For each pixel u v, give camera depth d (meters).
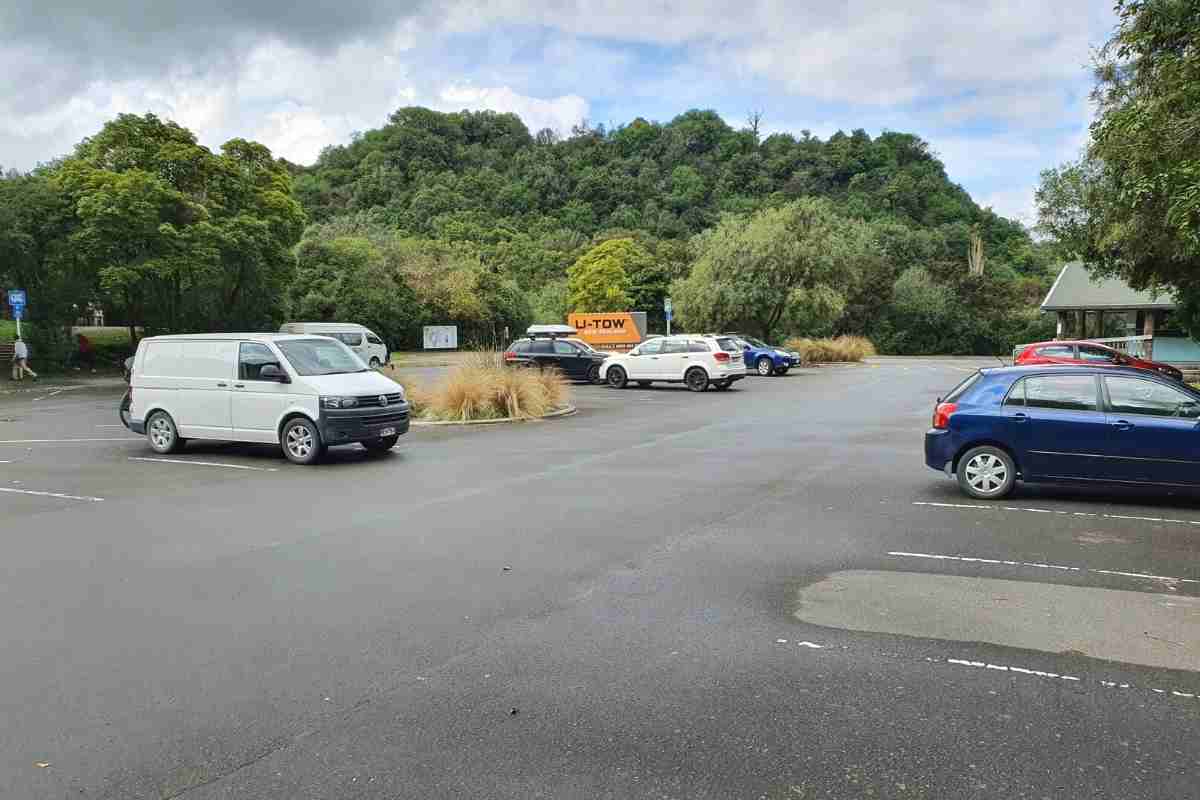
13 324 38.09
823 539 7.43
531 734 3.86
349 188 92.31
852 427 16.05
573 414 19.22
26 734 3.92
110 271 31.27
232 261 36.19
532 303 65.62
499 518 8.39
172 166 34.62
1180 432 8.54
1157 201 13.57
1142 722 3.95
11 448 14.16
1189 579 6.20
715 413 19.08
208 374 13.07
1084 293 35.06
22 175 34.59
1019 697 4.21
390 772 3.54
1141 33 12.83
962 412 9.27
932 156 102.00
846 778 3.46
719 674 4.51
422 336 53.72
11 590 6.13
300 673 4.58
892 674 4.50
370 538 7.62
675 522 8.13
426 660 4.75
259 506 9.16
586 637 5.08
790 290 41.88
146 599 5.90
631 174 103.81
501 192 92.19
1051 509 8.66
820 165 97.19
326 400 12.10
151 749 3.76
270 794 3.39
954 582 6.14
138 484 10.64
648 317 68.38
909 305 61.91
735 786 3.40
